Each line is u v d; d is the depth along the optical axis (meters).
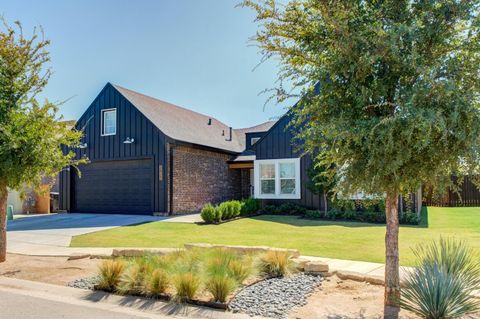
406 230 11.27
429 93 4.13
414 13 4.62
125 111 18.34
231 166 21.41
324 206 15.77
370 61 4.32
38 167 8.24
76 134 9.05
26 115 8.14
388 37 4.32
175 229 12.52
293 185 16.67
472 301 4.36
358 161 4.56
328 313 4.63
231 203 14.97
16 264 7.99
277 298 5.23
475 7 4.34
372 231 11.28
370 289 5.54
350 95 4.72
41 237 11.52
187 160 18.19
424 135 3.97
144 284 5.70
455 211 17.48
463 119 4.07
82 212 19.28
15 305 5.30
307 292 5.45
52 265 7.84
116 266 6.07
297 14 4.98
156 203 17.09
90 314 4.89
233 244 9.47
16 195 20.84
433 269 4.43
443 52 4.54
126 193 18.05
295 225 12.91
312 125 5.11
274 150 17.12
